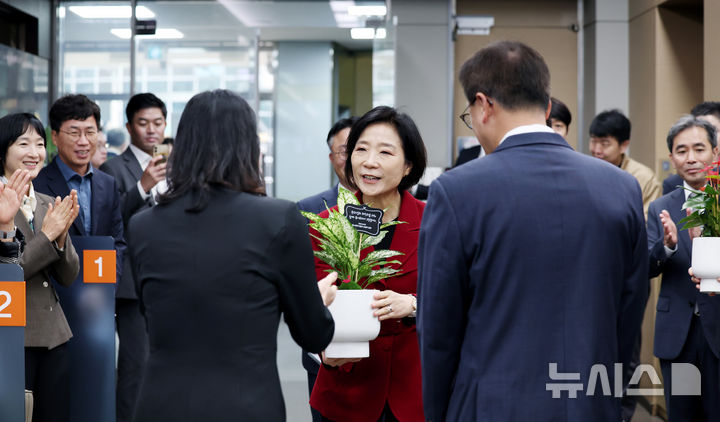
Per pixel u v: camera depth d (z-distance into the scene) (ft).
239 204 6.12
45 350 11.06
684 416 11.35
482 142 6.79
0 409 9.27
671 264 11.51
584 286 6.07
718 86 17.20
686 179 11.80
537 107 6.52
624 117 16.81
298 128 32.94
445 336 6.30
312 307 6.23
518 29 28.99
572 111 28.99
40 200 11.50
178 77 29.84
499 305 6.12
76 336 12.34
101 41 29.63
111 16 29.66
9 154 11.16
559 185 6.21
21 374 9.32
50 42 29.32
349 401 8.04
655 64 24.57
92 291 12.37
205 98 6.36
